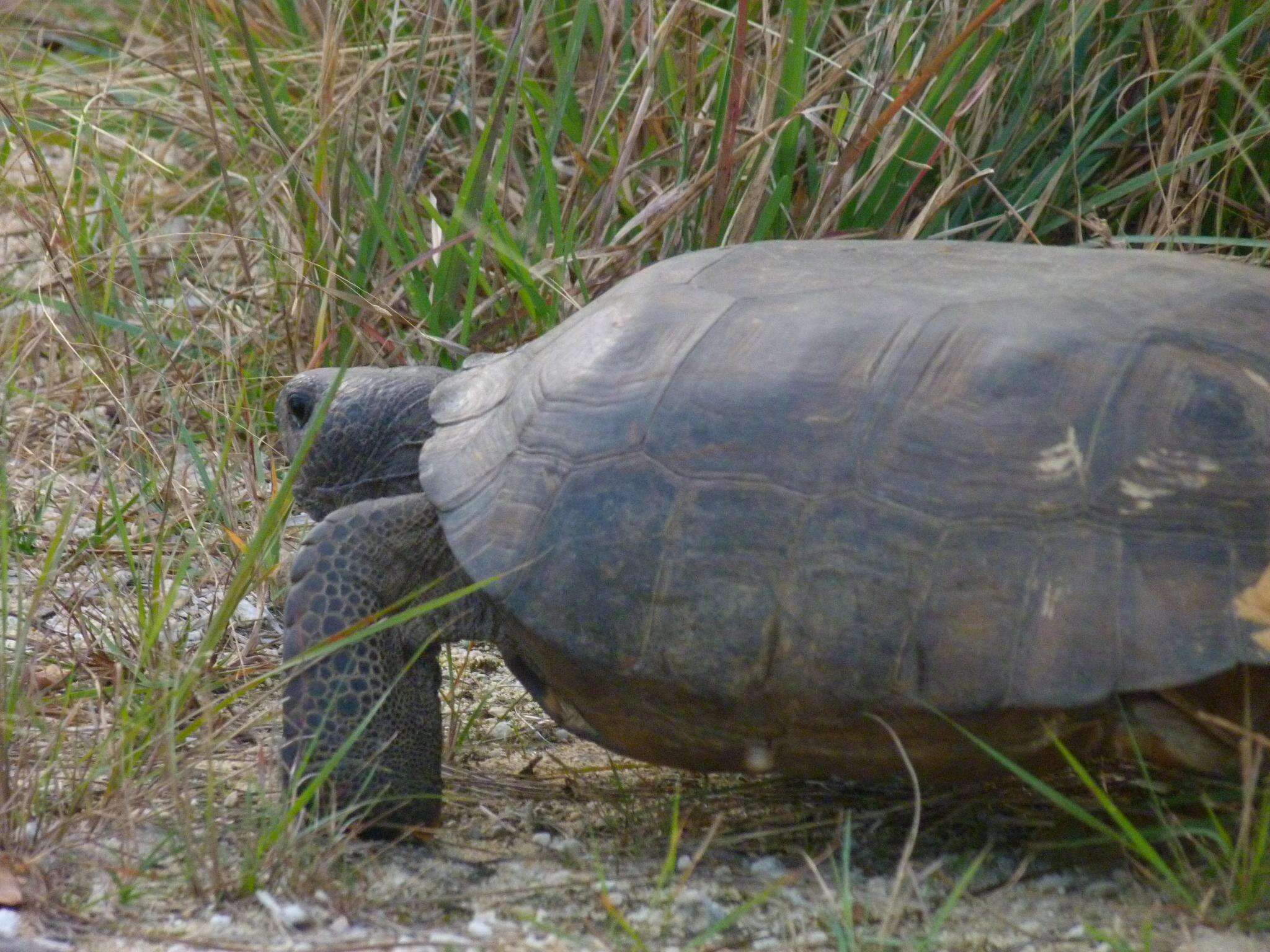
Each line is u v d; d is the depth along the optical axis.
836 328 4.41
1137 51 7.69
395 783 4.71
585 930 4.14
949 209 7.55
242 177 9.06
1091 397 4.11
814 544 4.14
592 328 4.87
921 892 4.29
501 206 7.91
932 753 4.20
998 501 4.05
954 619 3.99
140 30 10.63
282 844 4.35
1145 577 3.90
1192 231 7.49
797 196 7.62
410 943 3.98
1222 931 3.92
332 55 7.84
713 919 4.20
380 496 5.83
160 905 4.22
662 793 5.16
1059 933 4.04
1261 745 3.84
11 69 9.73
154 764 4.88
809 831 4.82
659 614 4.27
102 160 9.72
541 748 5.66
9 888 4.19
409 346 7.64
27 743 4.90
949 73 7.21
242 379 7.62
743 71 7.08
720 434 4.33
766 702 4.21
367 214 7.83
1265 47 7.48
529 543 4.50
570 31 8.48
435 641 4.91
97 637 6.11
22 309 8.51
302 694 4.71
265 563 6.22
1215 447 4.02
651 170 7.97
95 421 7.58
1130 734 3.97
